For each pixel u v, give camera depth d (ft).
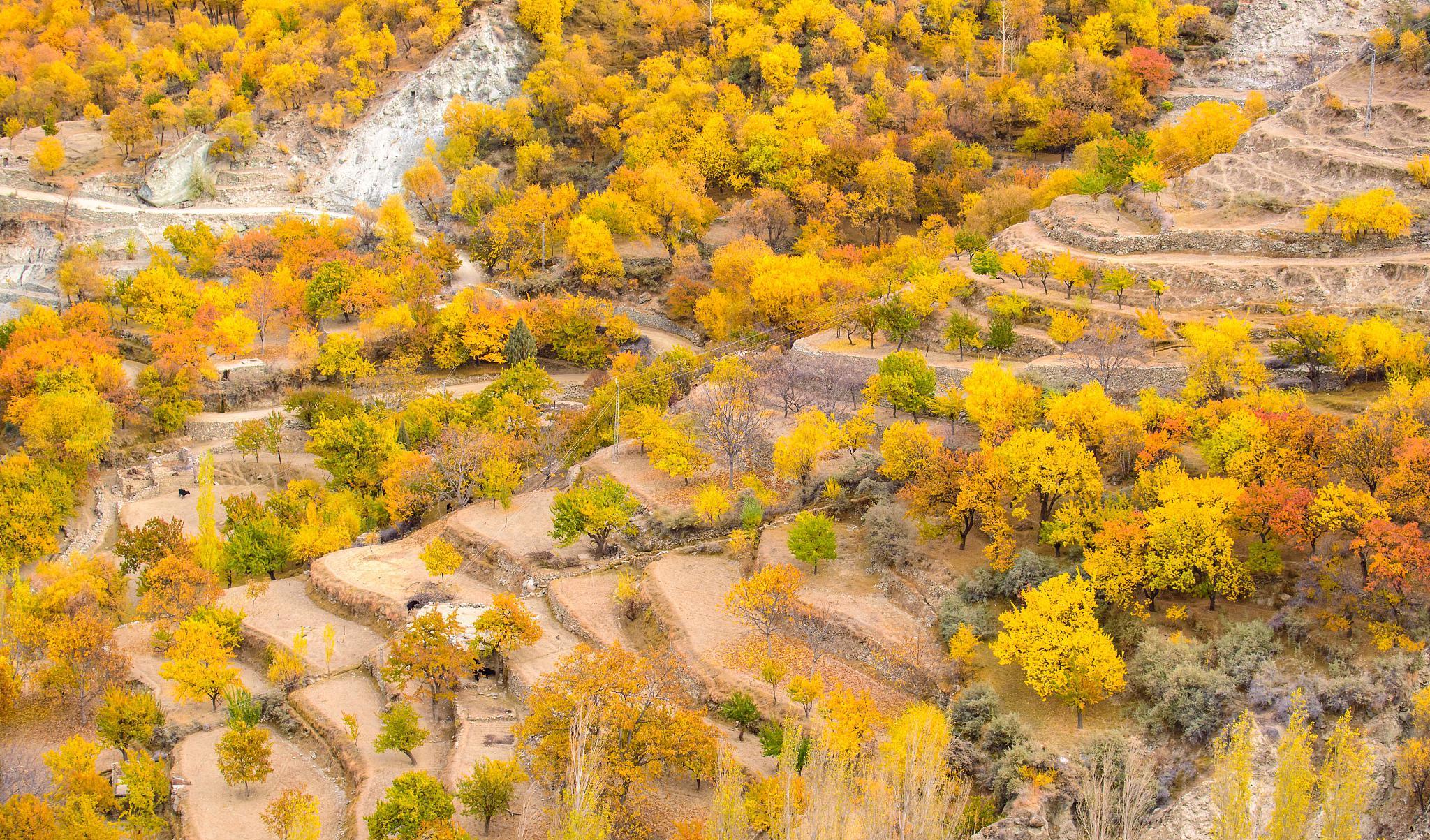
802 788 281.13
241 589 483.92
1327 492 336.70
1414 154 546.26
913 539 401.70
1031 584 362.53
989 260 563.89
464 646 399.44
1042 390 454.81
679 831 297.74
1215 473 389.60
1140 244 550.36
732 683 364.38
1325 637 320.70
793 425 499.10
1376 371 442.91
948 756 311.47
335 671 419.13
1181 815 290.15
